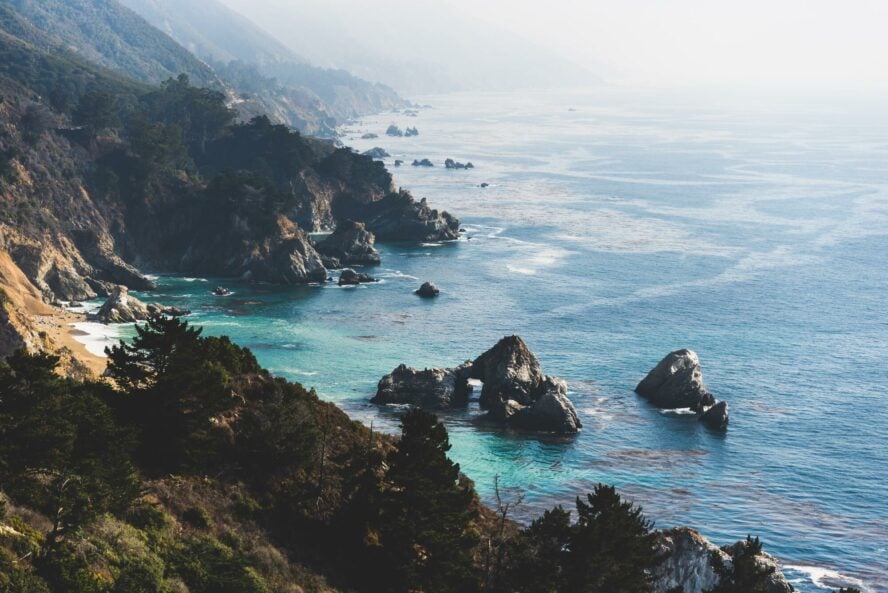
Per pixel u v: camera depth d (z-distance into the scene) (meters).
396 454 65.69
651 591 63.84
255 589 55.12
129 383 70.56
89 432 57.41
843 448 124.38
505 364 138.50
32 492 52.06
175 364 68.00
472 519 71.88
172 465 66.94
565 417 128.88
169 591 50.28
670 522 102.88
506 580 63.66
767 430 130.12
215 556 56.66
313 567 62.59
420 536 62.66
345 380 144.88
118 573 48.47
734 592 63.06
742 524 103.12
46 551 45.75
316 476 72.75
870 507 108.31
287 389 83.00
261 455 70.50
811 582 91.81
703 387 138.25
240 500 66.06
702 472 116.75
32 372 54.91
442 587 62.97
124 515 56.31
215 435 71.06
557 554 61.28
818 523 104.00
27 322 112.12
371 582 63.78
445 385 137.88
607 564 59.50
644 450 123.06
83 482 53.00
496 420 132.25
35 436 53.00
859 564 95.50
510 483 111.81
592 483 112.62
